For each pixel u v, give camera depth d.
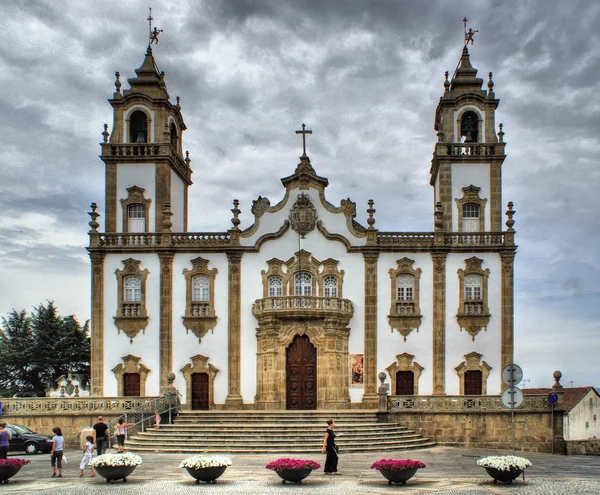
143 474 30.48
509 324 53.19
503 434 45.16
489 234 54.03
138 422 43.56
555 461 37.44
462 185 56.25
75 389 56.00
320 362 52.06
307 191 55.06
